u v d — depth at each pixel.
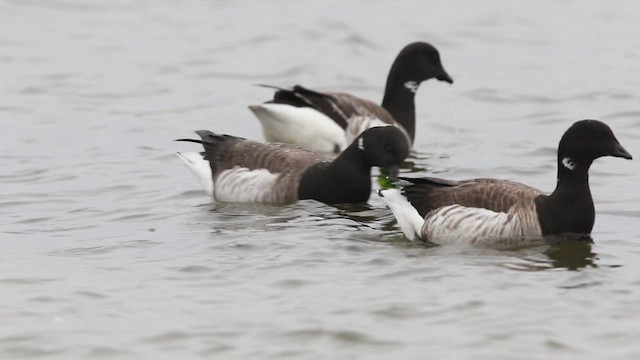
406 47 23.14
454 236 15.67
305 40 31.38
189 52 30.17
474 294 13.64
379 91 27.45
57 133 23.03
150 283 14.20
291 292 13.81
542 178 19.70
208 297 13.70
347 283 14.10
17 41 30.89
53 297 13.73
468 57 30.11
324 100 22.45
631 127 23.58
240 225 16.78
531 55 30.19
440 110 25.50
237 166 18.44
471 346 12.22
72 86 26.91
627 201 18.11
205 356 12.12
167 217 17.36
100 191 19.00
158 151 21.80
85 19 33.47
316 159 18.50
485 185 15.96
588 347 12.16
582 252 15.29
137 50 30.28
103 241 16.06
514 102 25.98
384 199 17.84
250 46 30.83
